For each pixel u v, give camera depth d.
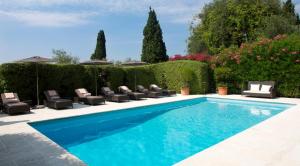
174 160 5.94
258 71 16.61
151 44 33.03
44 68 13.25
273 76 16.03
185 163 4.64
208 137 7.87
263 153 5.18
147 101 14.62
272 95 15.12
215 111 12.71
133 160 5.98
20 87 12.32
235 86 18.09
